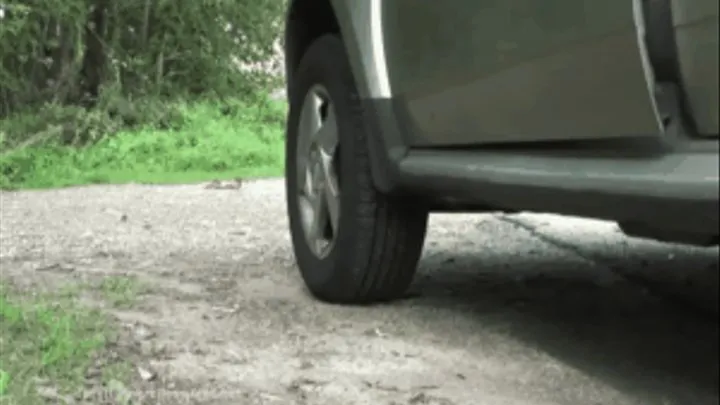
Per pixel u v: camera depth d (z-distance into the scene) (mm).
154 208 9289
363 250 4648
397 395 3557
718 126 2805
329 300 4926
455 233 7461
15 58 16500
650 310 4906
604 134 3229
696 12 2811
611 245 6801
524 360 4020
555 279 5648
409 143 4469
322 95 4922
